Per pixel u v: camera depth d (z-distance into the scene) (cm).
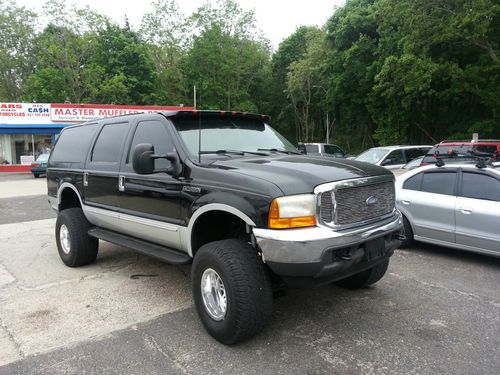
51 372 324
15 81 4922
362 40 3309
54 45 3947
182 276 550
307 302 453
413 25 2212
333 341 365
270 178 345
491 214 560
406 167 1238
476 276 536
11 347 364
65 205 653
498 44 2200
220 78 5103
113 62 4375
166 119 452
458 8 2059
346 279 482
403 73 2358
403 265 586
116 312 436
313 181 341
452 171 624
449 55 2427
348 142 5012
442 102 3014
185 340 373
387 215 397
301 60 4672
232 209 350
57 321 414
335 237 331
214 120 477
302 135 5538
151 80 4638
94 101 4172
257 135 496
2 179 2328
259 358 340
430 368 320
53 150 692
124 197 490
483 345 354
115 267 593
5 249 706
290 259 321
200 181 386
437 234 626
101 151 552
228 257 346
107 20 4538
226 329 348
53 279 543
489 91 2241
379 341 364
